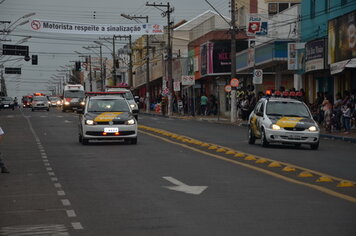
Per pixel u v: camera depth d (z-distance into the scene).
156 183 13.70
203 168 16.42
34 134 32.03
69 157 19.81
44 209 10.75
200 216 9.80
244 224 9.12
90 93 33.56
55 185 13.70
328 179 13.97
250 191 12.37
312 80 44.69
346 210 10.20
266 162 17.95
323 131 33.75
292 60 44.16
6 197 12.16
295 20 46.06
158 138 28.08
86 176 15.12
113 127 23.89
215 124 44.03
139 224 9.27
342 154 21.14
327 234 8.38
